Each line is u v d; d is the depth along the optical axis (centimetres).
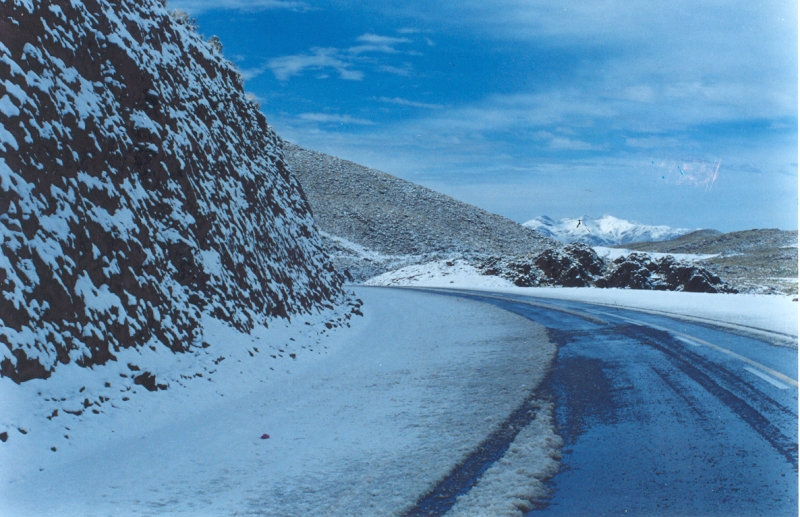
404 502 466
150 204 1139
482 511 435
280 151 2228
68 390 748
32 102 880
